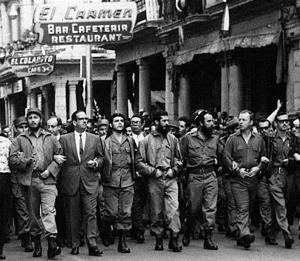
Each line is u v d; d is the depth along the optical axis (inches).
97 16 764.6
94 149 427.5
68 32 763.4
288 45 765.3
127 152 444.8
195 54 962.7
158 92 1321.4
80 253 433.4
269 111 885.2
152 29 1111.0
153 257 413.4
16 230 526.9
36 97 1870.1
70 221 426.9
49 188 414.6
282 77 772.6
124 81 1307.8
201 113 446.9
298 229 523.5
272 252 425.7
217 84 991.0
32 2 1941.4
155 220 440.8
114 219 437.7
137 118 521.3
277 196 446.6
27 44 1727.4
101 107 1728.6
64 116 1702.8
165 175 438.3
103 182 442.6
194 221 456.4
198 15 930.7
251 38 828.0
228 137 451.8
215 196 444.5
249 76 893.8
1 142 424.2
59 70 1691.7
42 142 421.1
